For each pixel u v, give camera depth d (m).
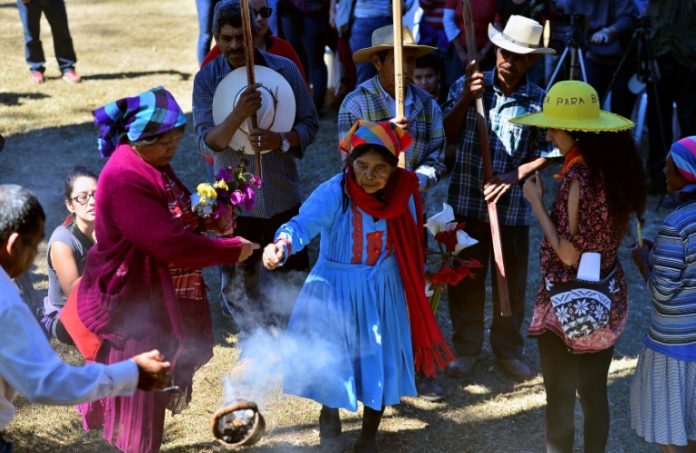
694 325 3.38
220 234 3.39
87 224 4.02
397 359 3.68
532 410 4.40
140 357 2.54
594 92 3.41
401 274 3.70
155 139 3.05
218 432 2.88
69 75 9.97
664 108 7.37
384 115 4.22
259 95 4.11
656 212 7.08
